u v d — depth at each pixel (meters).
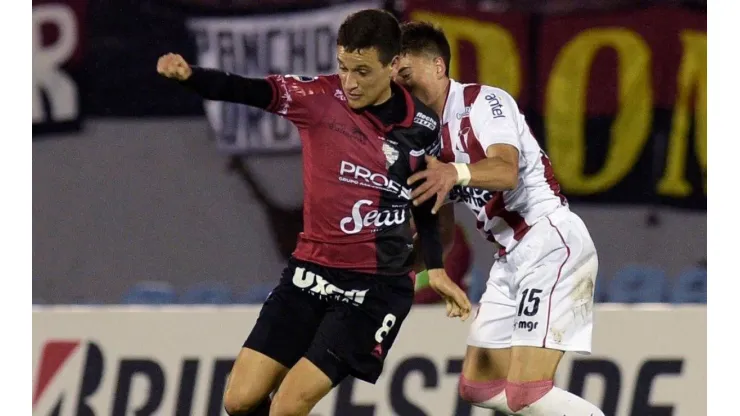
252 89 11.86
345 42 11.65
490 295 14.65
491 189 12.34
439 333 16.52
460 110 13.72
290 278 12.77
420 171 12.16
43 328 16.75
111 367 16.70
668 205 21.86
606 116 21.84
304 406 12.12
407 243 12.85
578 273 13.63
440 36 13.91
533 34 21.80
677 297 21.64
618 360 16.42
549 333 13.41
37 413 16.56
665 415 16.27
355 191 12.32
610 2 21.77
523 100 21.81
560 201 14.08
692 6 21.73
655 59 21.80
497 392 14.61
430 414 16.28
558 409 13.30
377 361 12.75
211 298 21.73
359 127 12.22
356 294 12.55
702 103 21.84
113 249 21.86
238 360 12.52
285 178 21.83
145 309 16.84
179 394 16.59
